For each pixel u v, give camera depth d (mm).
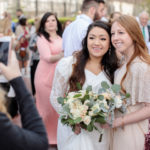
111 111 2014
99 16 3494
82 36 3020
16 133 1086
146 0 20016
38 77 3678
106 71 2248
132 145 2082
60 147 2291
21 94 1219
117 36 2047
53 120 3713
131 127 2074
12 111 3770
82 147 2104
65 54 3168
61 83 2273
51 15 3660
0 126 1055
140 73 1946
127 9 20047
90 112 1937
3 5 18969
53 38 3709
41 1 20078
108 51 2271
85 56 2246
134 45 2057
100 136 2100
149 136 2080
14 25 9195
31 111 1203
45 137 1186
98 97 1999
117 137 2133
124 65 2107
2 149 1067
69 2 20969
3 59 1301
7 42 1350
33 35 5309
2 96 1223
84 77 2189
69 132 2174
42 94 3676
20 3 19344
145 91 1954
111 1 18219
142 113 1987
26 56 7496
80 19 3156
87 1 3432
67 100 2029
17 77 1239
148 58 1984
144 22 6434
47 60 3537
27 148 1100
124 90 2051
